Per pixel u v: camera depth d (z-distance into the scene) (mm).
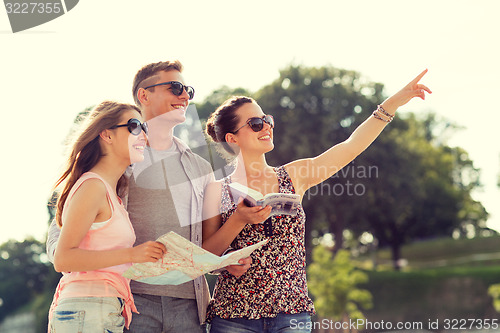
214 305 3945
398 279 40188
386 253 58875
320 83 37688
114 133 3529
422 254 58312
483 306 37562
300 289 3863
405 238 52656
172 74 4090
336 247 41281
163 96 4031
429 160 52344
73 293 3393
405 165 41094
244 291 3830
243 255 3482
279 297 3789
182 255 3283
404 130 43906
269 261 3828
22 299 33781
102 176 3512
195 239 3908
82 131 3537
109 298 3428
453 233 58906
